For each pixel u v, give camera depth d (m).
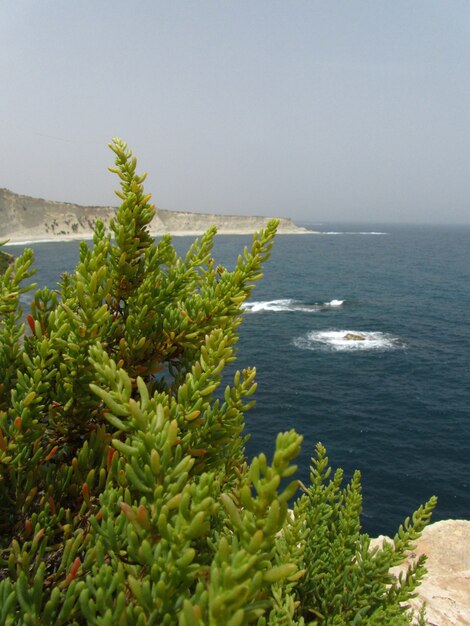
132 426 1.77
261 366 28.95
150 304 2.75
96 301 2.32
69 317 2.30
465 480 17.25
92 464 2.42
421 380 27.05
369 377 27.41
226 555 1.24
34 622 1.63
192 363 2.89
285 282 65.06
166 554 1.47
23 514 2.27
